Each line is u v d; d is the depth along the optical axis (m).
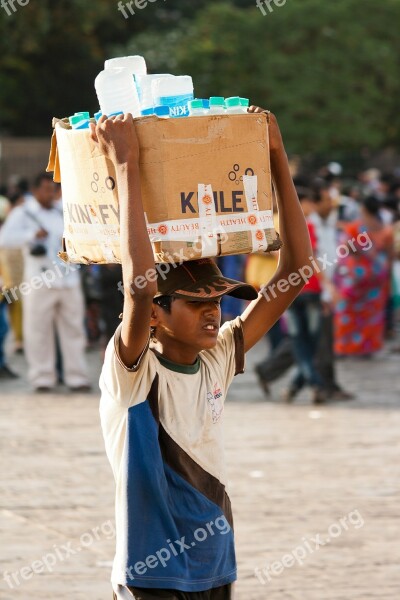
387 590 13.97
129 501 8.66
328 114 78.25
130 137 8.19
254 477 19.56
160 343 8.95
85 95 83.06
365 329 36.38
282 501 17.94
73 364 29.34
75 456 21.28
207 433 8.95
